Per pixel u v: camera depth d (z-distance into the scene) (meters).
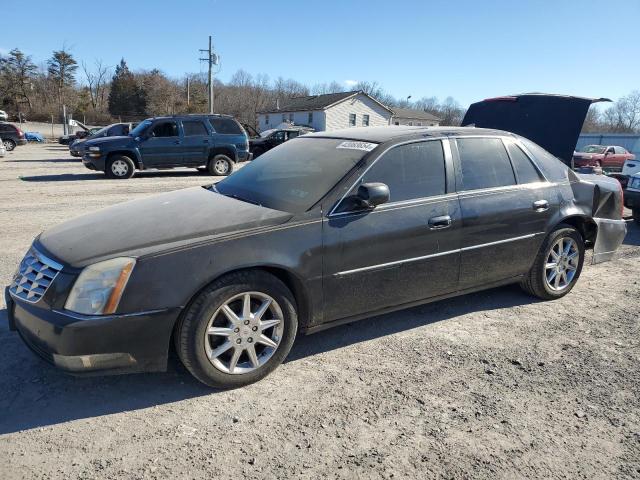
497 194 4.23
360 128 4.59
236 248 3.08
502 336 4.07
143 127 15.38
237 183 4.18
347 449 2.65
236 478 2.42
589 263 5.45
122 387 3.21
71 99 80.25
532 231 4.48
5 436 2.71
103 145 14.75
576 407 3.08
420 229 3.76
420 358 3.67
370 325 4.23
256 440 2.71
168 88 77.88
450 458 2.59
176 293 2.90
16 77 77.06
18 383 3.23
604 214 5.21
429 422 2.89
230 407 3.01
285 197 3.62
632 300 4.96
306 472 2.47
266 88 90.94
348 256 3.47
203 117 15.95
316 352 3.74
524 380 3.39
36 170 17.41
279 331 3.31
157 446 2.64
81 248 3.00
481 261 4.20
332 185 3.56
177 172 17.38
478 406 3.07
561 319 4.45
